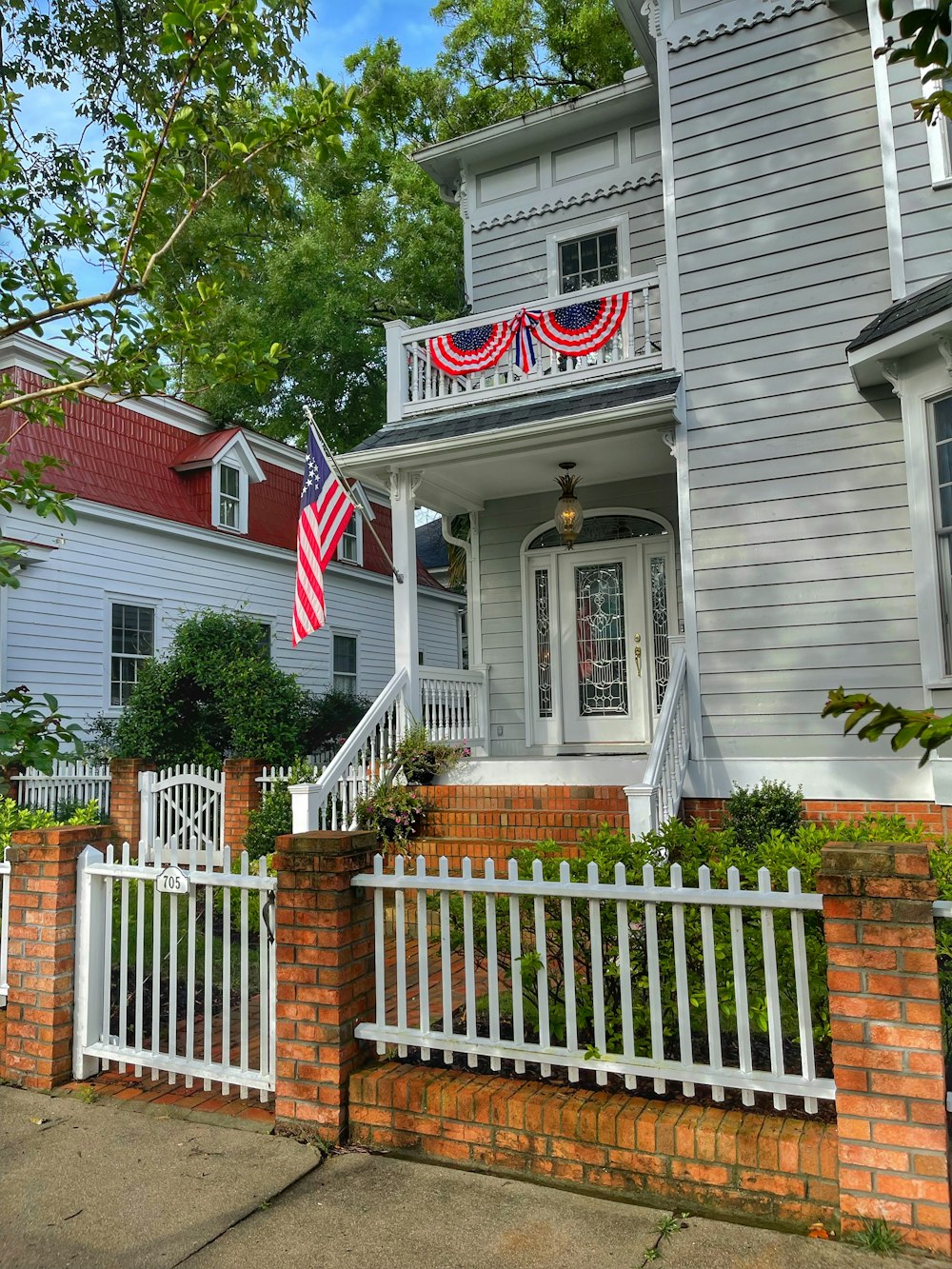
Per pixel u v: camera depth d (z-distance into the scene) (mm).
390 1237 3039
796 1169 3027
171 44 4582
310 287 18906
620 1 9156
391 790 8195
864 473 7504
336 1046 3771
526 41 19766
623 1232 3014
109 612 14266
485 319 9438
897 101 7434
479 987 5336
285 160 5500
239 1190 3371
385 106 20172
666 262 8469
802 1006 3164
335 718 15805
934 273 7195
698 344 8242
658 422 8133
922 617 6914
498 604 10812
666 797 6941
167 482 16203
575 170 11289
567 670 10438
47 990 4461
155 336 4891
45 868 4543
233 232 17188
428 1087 3641
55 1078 4410
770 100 8180
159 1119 4023
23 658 12797
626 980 3482
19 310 5012
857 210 7762
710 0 8492
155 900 4418
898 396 7363
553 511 10617
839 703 2059
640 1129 3248
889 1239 2844
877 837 4543
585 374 9000
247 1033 4121
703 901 3303
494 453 8836
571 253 11312
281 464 19531
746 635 7781
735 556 7887
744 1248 2893
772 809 7098
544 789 8039
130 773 11297
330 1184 3408
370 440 9305
